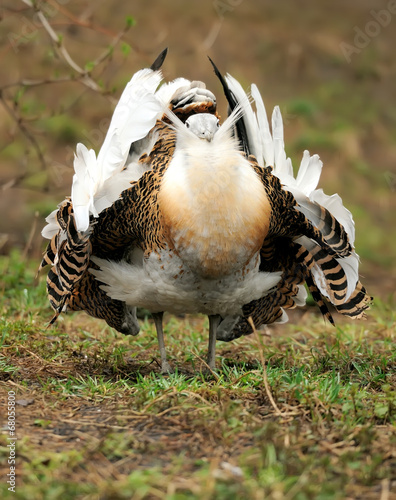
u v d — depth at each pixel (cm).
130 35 2308
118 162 832
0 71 2103
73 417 707
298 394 730
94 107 2111
